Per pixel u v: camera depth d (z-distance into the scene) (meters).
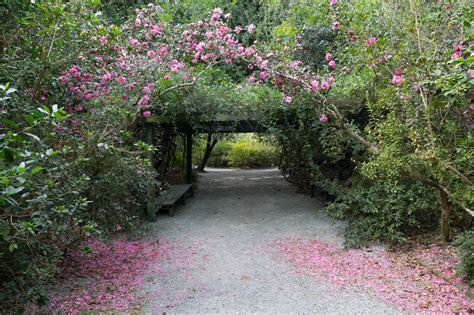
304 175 8.16
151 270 4.01
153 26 4.63
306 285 3.59
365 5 4.95
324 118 4.68
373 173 3.74
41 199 1.89
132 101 4.38
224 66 6.68
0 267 2.63
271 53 4.74
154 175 4.96
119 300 3.27
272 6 9.14
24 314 2.91
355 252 4.49
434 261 3.98
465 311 2.98
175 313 3.04
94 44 3.37
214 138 12.54
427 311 3.01
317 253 4.50
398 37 4.16
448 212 4.13
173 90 5.28
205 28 4.83
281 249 4.69
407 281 3.61
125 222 5.00
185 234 5.41
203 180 10.57
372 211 4.67
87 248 3.10
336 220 6.00
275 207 7.04
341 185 5.75
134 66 4.34
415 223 4.64
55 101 3.49
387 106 3.90
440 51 3.64
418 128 3.46
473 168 3.39
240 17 9.95
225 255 4.50
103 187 4.24
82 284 3.59
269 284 3.63
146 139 5.91
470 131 3.37
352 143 5.34
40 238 2.39
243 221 6.14
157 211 6.52
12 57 2.97
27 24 2.92
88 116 3.72
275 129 5.98
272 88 5.55
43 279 2.84
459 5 3.79
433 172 3.48
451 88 2.82
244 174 11.88
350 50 4.31
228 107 5.79
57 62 3.11
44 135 2.62
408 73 3.44
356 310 3.06
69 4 3.41
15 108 2.53
